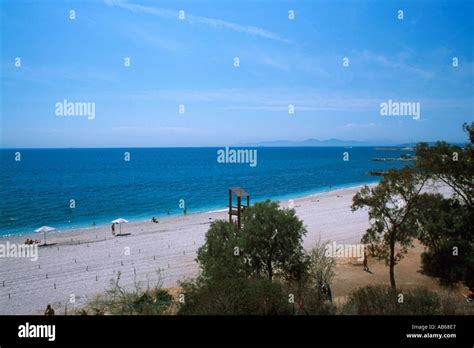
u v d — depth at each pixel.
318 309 14.48
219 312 13.59
